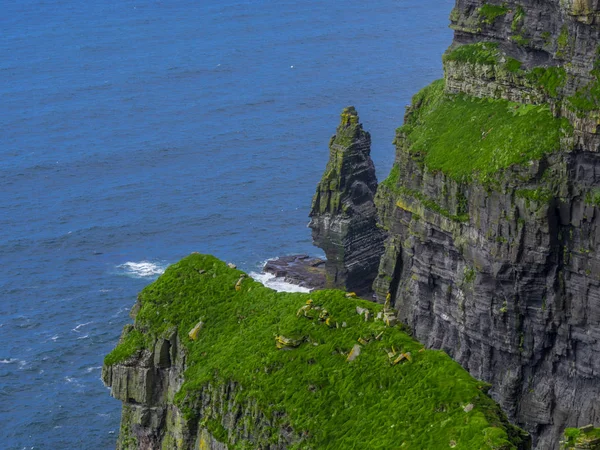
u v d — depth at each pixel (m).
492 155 181.75
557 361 178.50
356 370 106.69
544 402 178.62
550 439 179.25
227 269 127.69
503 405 182.88
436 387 100.94
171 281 128.25
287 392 108.94
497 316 180.75
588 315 173.12
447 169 189.75
